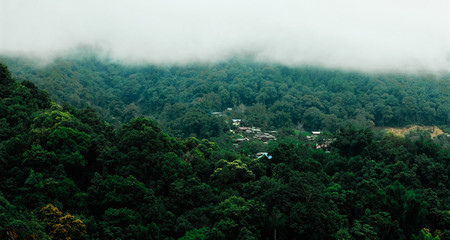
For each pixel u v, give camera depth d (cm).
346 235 5219
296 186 5591
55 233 4253
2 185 4866
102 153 5822
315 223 5197
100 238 4669
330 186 6469
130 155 5938
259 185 5888
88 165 5875
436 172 7081
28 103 7006
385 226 5544
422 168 7294
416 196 6094
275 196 5519
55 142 5519
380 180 7038
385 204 5988
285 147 7381
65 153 5472
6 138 5791
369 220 5650
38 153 5244
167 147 6675
